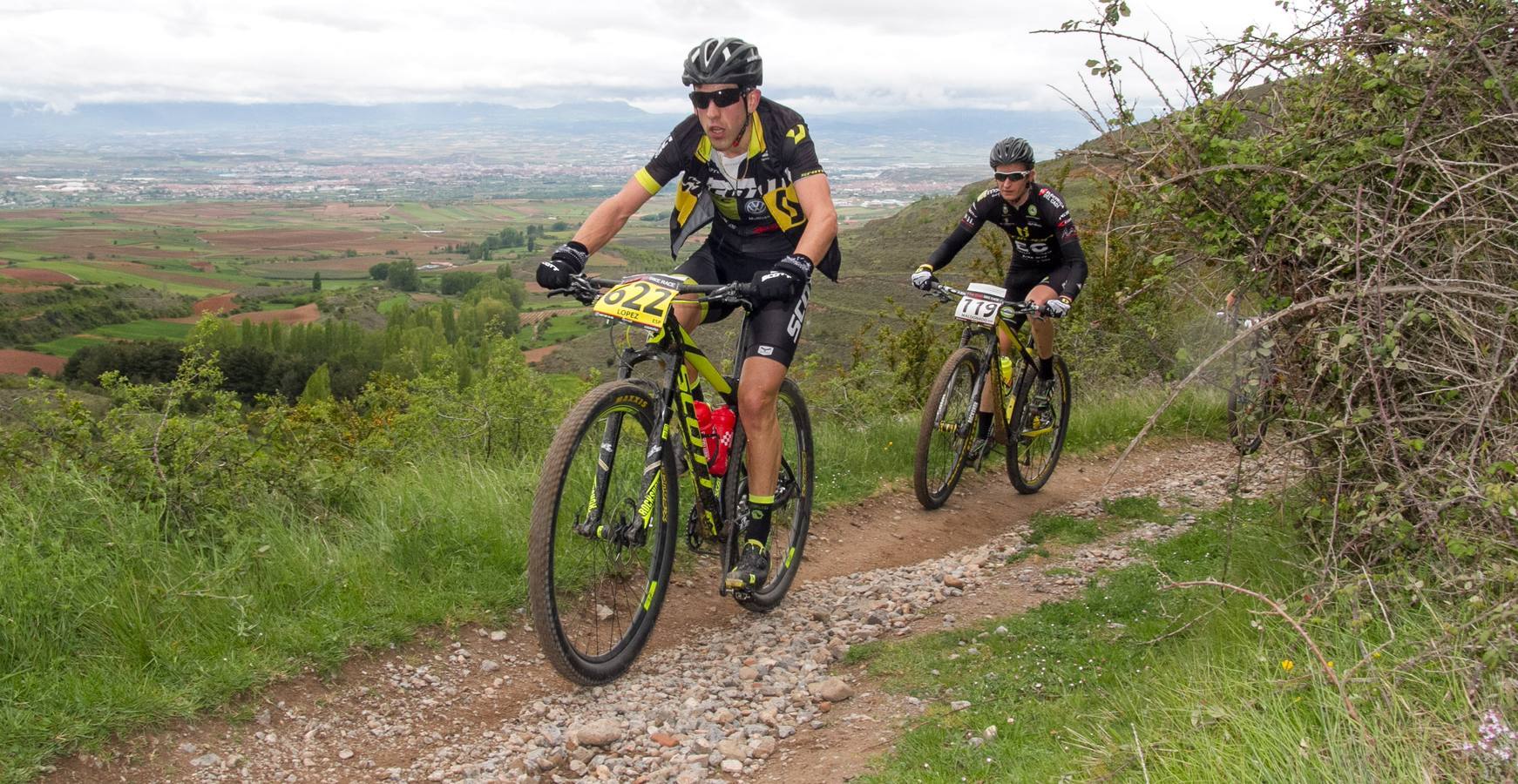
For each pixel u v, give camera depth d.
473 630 3.86
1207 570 4.43
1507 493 2.43
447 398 6.66
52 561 3.38
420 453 6.09
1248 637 3.21
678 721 3.37
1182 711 2.74
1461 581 2.68
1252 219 3.36
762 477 3.98
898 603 4.55
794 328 3.96
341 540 4.25
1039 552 5.26
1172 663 3.26
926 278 6.18
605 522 3.55
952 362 5.95
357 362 65.19
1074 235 5.91
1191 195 3.43
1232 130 3.37
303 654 3.43
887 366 9.91
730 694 3.60
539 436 6.55
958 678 3.62
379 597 3.85
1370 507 3.09
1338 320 3.15
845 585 4.86
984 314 5.77
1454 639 2.53
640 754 3.18
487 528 4.46
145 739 2.91
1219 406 8.49
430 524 4.36
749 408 3.88
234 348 54.28
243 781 2.89
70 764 2.75
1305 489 4.04
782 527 5.00
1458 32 3.04
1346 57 3.26
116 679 3.05
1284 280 3.37
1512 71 3.08
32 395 4.30
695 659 3.93
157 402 4.49
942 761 2.90
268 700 3.22
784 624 4.33
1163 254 3.51
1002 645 3.91
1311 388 3.25
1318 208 3.28
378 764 3.09
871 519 5.96
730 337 5.50
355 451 5.84
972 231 6.23
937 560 5.40
